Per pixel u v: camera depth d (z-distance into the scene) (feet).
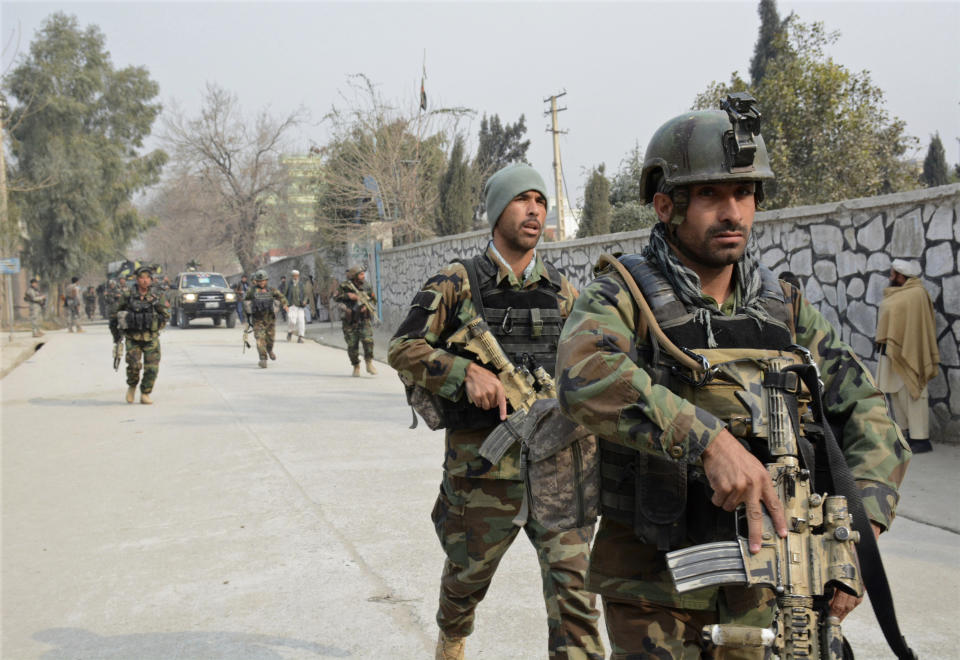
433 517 8.99
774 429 4.72
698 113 5.09
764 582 4.42
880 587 4.64
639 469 5.12
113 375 44.86
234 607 12.05
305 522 16.15
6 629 11.46
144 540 15.37
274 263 135.33
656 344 5.04
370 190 79.71
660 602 5.23
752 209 5.12
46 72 114.32
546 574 7.63
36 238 116.98
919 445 19.53
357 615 11.65
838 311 23.09
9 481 20.54
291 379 40.01
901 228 20.97
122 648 10.75
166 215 164.25
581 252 36.58
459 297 8.77
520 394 8.23
